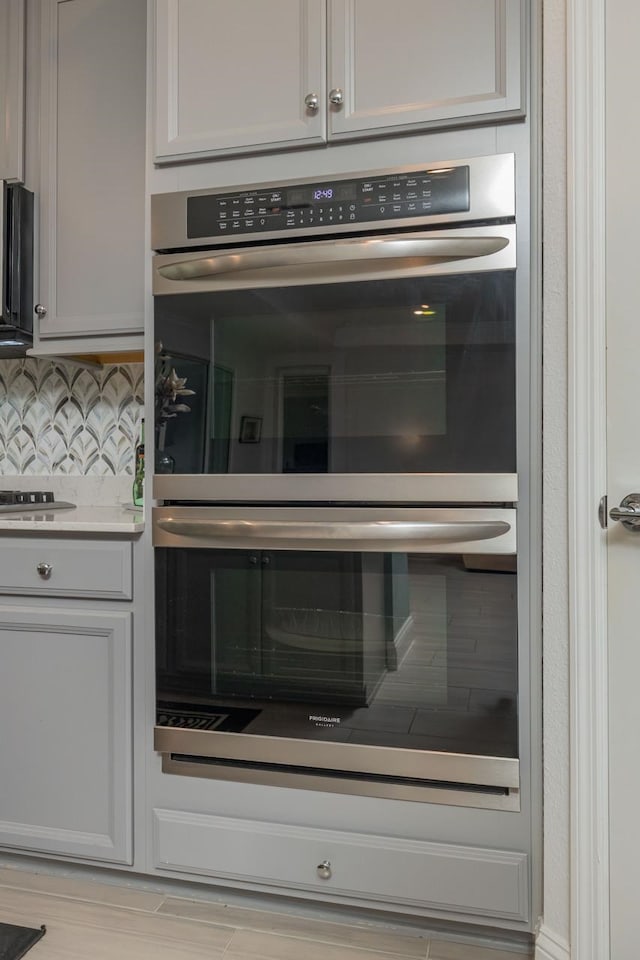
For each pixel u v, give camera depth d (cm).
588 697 116
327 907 141
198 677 137
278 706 133
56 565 149
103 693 147
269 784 137
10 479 221
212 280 133
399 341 124
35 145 183
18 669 153
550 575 122
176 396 136
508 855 125
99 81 178
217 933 135
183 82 141
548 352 122
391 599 127
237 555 135
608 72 113
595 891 115
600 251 114
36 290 183
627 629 113
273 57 136
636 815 113
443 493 123
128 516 168
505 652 122
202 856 140
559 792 121
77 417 217
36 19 183
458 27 125
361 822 132
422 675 126
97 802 148
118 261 176
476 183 122
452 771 125
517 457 122
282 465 131
